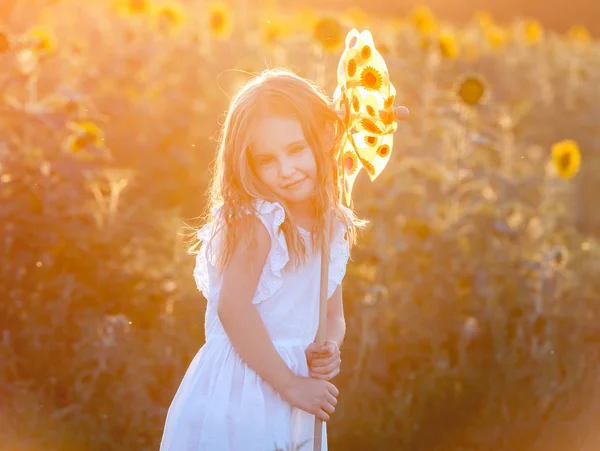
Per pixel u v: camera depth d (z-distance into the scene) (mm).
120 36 10742
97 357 5027
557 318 5746
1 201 5617
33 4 11461
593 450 5039
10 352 5078
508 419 5172
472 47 13211
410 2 25172
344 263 3377
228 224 3127
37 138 6238
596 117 12172
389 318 5656
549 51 15102
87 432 4750
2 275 5395
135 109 8492
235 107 3139
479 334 5699
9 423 4676
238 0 14883
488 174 7223
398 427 5145
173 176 8070
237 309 3105
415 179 7320
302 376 3164
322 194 3197
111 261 5789
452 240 6266
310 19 12938
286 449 2992
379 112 3342
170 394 5051
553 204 8570
